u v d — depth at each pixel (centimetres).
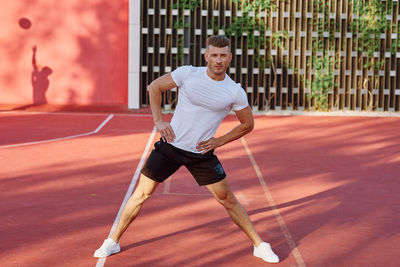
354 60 1631
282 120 1440
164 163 439
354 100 1631
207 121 427
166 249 477
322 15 1591
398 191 704
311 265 445
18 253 458
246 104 427
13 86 1608
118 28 1600
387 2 1602
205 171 441
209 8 1591
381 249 487
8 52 1597
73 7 1590
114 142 1035
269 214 595
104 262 441
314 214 596
